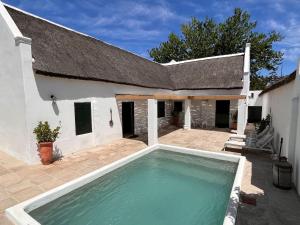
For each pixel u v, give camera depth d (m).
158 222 6.11
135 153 10.84
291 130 7.53
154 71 21.05
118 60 16.52
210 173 9.70
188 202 7.25
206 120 21.62
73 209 6.69
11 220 5.14
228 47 36.91
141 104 16.98
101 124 12.79
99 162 9.55
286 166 6.79
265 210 5.66
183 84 21.14
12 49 8.52
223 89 18.38
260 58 36.62
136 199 7.45
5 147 10.09
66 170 8.46
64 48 11.62
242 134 16.25
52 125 9.72
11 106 9.22
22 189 6.76
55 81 9.75
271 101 16.25
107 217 6.32
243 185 7.25
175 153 12.20
